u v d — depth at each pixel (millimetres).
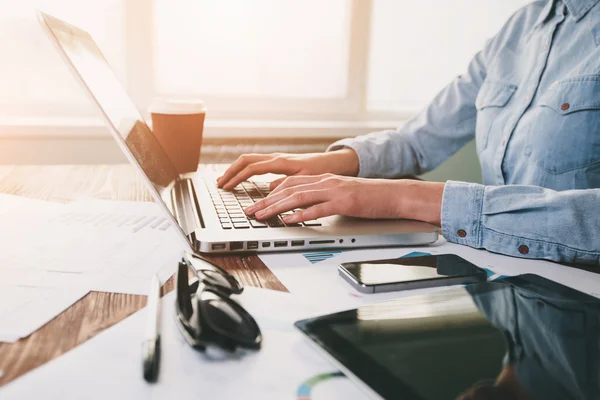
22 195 789
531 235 581
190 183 863
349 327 365
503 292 442
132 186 877
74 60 550
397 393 285
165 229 634
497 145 1045
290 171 880
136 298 430
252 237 564
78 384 303
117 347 348
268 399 296
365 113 1768
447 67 1785
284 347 356
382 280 469
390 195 657
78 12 1448
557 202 580
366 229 610
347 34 1680
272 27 1604
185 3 1522
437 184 680
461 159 1732
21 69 1438
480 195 622
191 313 379
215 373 320
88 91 519
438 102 1167
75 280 464
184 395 296
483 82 1134
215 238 555
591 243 559
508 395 287
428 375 304
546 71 965
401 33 1723
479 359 325
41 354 337
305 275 500
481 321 381
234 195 773
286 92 1673
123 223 654
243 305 420
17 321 382
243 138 1520
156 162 692
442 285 482
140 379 311
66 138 1386
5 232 601
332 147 1048
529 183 951
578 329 372
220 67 1596
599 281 507
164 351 343
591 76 868
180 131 939
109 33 1486
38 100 1471
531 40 1035
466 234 615
